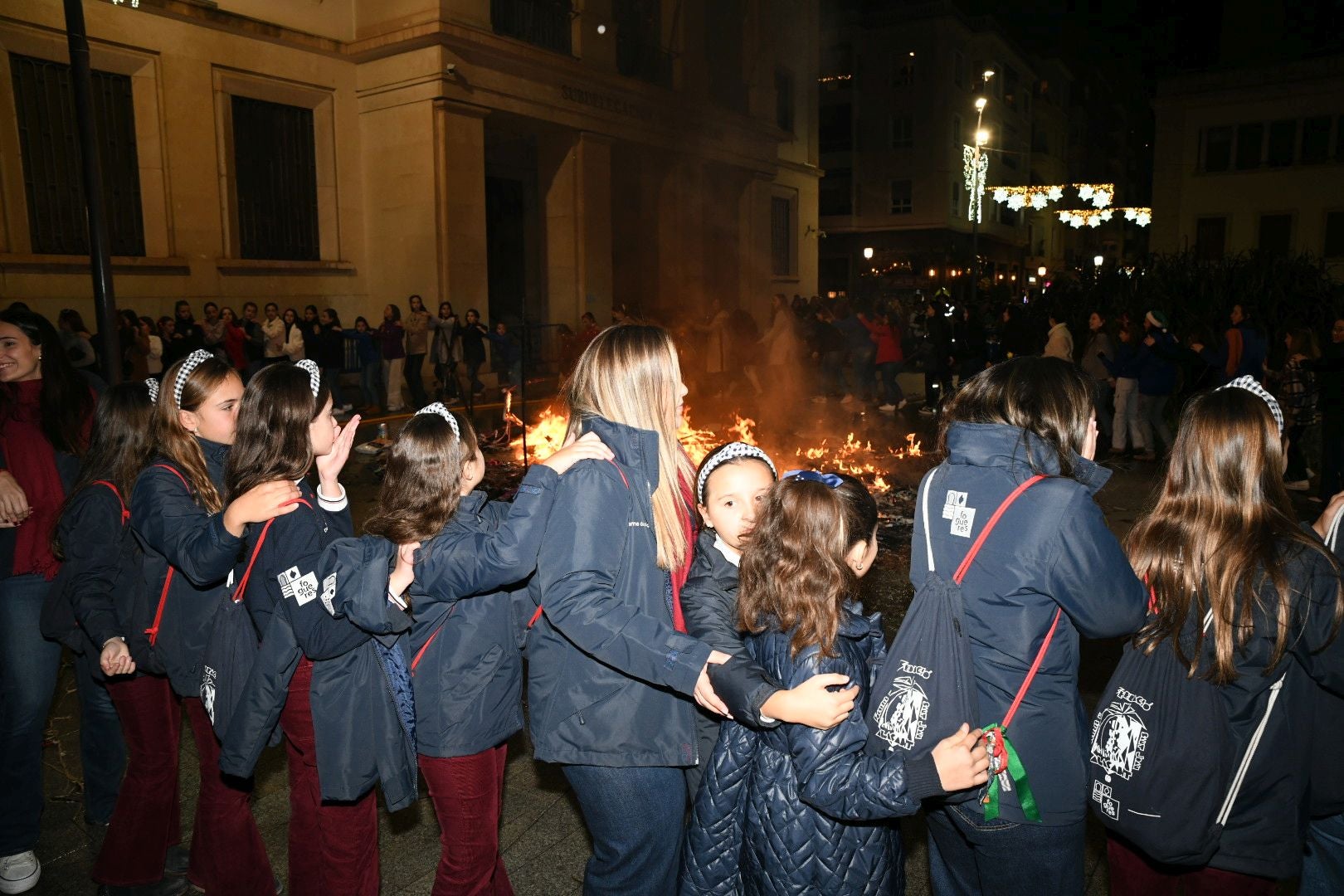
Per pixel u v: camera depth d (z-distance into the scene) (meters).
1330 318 15.66
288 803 3.81
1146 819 2.07
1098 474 2.08
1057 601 1.97
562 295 22.08
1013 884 2.07
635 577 2.22
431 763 2.50
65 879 3.28
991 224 54.84
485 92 18.88
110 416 2.98
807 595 1.98
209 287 16.69
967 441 2.12
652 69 24.36
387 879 3.26
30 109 14.31
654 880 2.31
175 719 3.15
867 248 46.28
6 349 3.13
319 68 18.27
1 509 3.01
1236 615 2.01
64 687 4.95
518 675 2.60
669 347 2.31
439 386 17.17
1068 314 19.03
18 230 14.19
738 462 2.34
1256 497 2.08
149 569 2.79
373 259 19.33
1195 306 16.78
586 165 21.77
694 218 26.38
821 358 17.86
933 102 47.31
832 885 2.02
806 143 33.12
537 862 3.38
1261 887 2.17
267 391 2.53
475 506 2.53
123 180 15.55
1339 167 30.16
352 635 2.42
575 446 2.25
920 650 2.02
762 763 2.10
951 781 1.85
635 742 2.23
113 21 15.05
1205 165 32.41
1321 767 2.22
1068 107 68.00
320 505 2.88
